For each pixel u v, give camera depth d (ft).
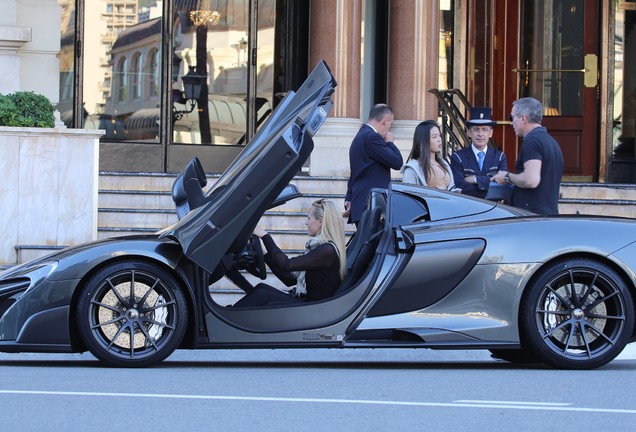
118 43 60.18
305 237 49.03
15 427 19.95
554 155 35.14
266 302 29.86
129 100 60.49
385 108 39.83
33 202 45.68
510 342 29.27
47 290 28.53
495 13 64.75
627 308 29.58
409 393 24.34
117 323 28.91
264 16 62.23
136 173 52.85
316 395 23.91
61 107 59.41
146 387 24.90
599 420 21.24
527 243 29.43
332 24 54.70
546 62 65.16
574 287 29.55
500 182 35.50
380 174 39.78
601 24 64.49
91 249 28.86
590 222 29.94
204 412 21.62
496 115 64.90
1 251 45.39
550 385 25.95
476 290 29.25
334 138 54.24
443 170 39.22
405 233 29.60
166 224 50.06
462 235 29.50
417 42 56.18
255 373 28.02
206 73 61.57
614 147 64.85
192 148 61.36
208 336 29.01
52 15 55.77
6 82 54.19
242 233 29.32
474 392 24.61
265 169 28.66
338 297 29.25
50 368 29.04
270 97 62.44
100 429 19.84
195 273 28.96
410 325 29.14
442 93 56.90
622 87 64.90
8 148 45.47
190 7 61.31
